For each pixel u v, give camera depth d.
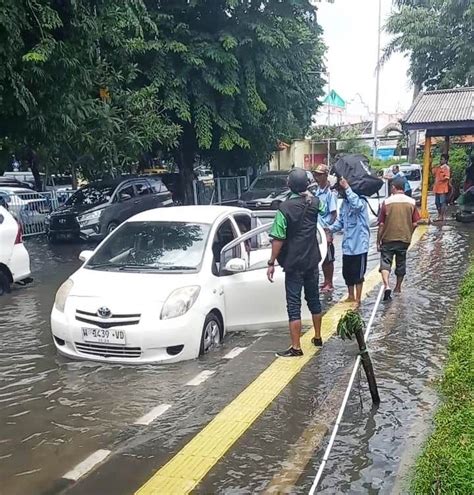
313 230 5.99
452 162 23.38
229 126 19.38
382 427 4.41
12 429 4.62
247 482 3.71
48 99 11.40
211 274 6.53
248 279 6.92
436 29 28.77
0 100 10.23
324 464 3.82
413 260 11.46
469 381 4.99
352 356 6.03
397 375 5.47
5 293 9.97
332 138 50.44
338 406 4.80
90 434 4.50
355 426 4.44
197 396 5.11
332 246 9.18
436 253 12.16
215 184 24.19
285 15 19.83
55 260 13.76
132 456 4.12
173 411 4.84
